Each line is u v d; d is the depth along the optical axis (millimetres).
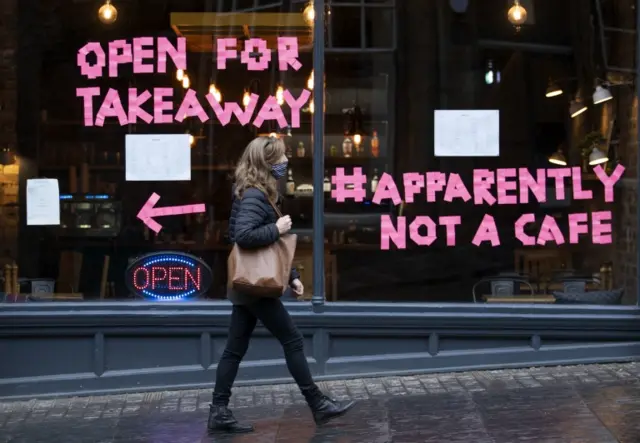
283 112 8586
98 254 8547
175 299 8508
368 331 8312
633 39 8648
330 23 8602
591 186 8688
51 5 8602
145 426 7082
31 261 8516
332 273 8523
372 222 8578
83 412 7594
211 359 8234
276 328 6648
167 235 8562
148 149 8602
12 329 8039
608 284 8633
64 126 8578
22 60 8578
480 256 8680
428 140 8703
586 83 8719
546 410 7027
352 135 8594
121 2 8625
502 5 8734
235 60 8633
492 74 8727
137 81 8625
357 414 7145
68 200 8555
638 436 6270
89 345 8156
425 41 8703
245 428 6758
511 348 8461
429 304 8445
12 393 8047
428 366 8359
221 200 8578
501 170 8711
